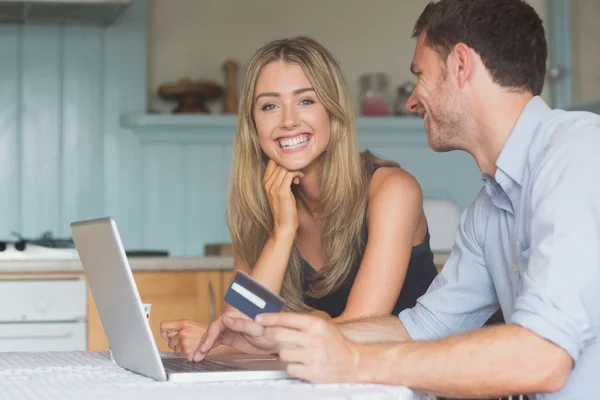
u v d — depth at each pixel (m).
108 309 1.36
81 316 3.10
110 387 1.15
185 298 3.21
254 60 1.96
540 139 1.36
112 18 3.90
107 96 4.06
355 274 1.98
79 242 1.39
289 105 1.91
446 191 4.25
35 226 4.02
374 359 1.16
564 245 1.17
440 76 1.43
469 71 1.40
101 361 1.50
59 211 4.03
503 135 1.40
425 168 4.24
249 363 1.43
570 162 1.23
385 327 1.55
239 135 2.02
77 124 4.05
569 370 1.15
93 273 1.37
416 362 1.15
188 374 1.22
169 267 3.20
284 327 1.16
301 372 1.15
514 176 1.38
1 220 4.00
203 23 4.21
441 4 1.43
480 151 1.45
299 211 2.04
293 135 1.91
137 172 4.09
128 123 4.01
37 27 4.03
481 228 1.56
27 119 4.02
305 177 1.98
